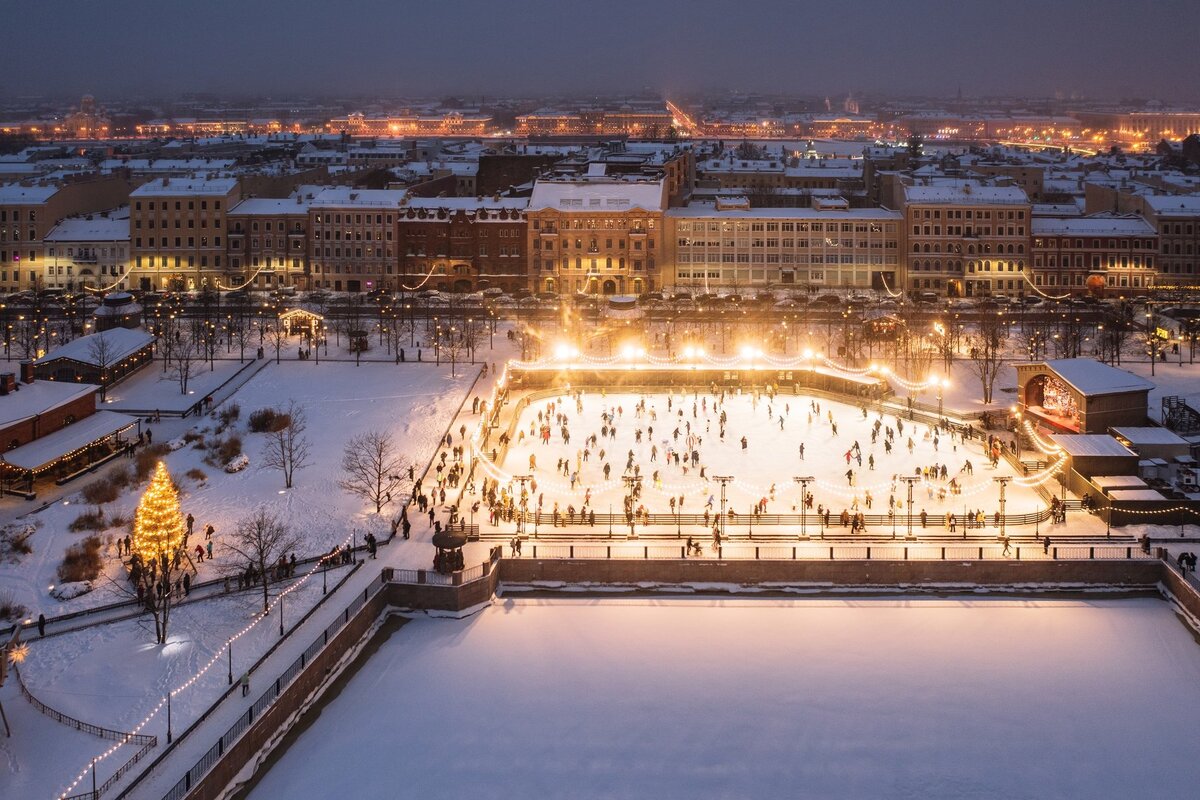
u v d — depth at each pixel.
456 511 125.62
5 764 79.94
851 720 94.00
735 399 180.62
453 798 83.88
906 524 125.19
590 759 88.75
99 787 76.88
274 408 169.75
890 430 152.62
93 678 92.25
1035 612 112.00
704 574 115.56
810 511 128.62
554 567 115.94
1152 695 97.69
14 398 147.62
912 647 105.25
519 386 187.00
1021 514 127.19
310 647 96.38
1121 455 132.25
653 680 99.56
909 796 85.00
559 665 101.94
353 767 86.88
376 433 155.38
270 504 132.00
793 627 109.00
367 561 115.75
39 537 123.00
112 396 177.12
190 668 93.94
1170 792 85.38
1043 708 95.75
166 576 101.38
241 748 83.62
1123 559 115.75
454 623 109.69
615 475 142.25
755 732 92.38
